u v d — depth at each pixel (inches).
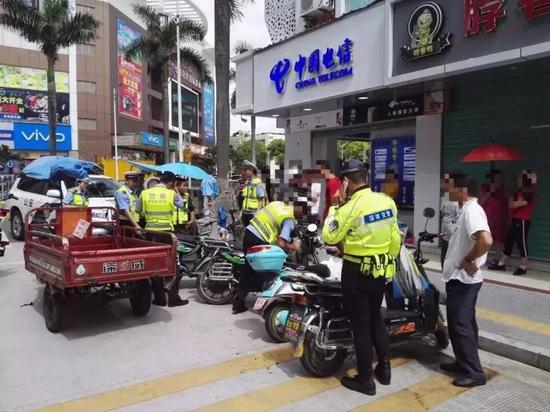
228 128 499.8
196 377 172.2
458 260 170.6
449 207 203.3
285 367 182.2
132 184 313.9
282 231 219.5
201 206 619.5
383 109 434.9
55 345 203.8
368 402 155.3
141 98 2242.9
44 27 1062.4
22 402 152.3
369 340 161.2
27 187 505.4
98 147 1987.0
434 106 392.2
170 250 227.9
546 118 327.9
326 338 169.2
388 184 382.0
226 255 264.1
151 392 160.1
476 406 153.8
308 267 184.1
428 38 318.7
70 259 198.8
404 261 192.4
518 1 269.9
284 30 547.5
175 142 2255.2
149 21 1230.9
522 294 269.4
